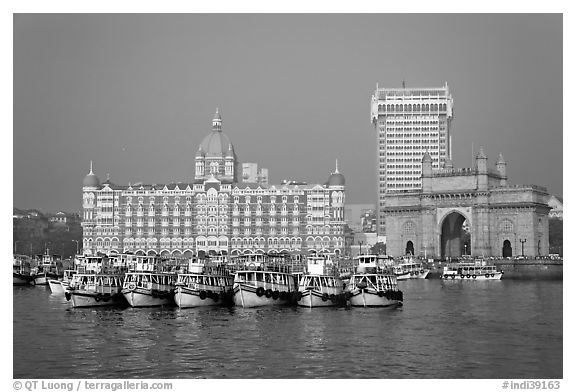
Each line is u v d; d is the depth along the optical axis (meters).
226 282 167.00
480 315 144.50
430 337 119.44
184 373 96.38
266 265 165.75
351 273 175.88
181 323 134.50
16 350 110.06
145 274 159.12
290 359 103.81
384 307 157.62
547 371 97.00
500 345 112.75
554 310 151.75
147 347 112.00
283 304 160.62
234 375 95.38
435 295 190.25
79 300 157.50
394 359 103.69
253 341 116.50
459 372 96.81
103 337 120.38
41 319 140.88
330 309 154.25
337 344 113.81
